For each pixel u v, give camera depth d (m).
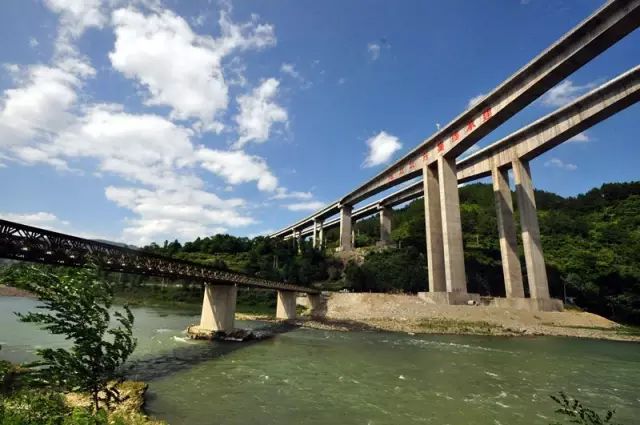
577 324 53.59
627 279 72.25
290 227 147.25
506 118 53.44
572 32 41.69
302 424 14.28
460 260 60.28
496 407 17.19
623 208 115.19
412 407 16.81
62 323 8.45
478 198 154.38
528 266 61.12
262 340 35.19
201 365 23.19
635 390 21.33
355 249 105.88
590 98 51.50
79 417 8.02
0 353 23.56
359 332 45.62
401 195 98.75
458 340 40.03
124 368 21.17
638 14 36.78
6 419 7.46
